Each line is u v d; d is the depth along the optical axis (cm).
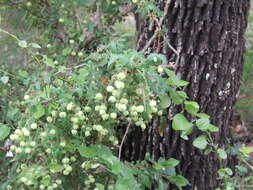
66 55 114
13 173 96
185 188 109
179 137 106
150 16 101
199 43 106
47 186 85
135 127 108
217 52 106
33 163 88
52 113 81
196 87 107
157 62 77
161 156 108
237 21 108
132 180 79
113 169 76
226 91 109
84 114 82
